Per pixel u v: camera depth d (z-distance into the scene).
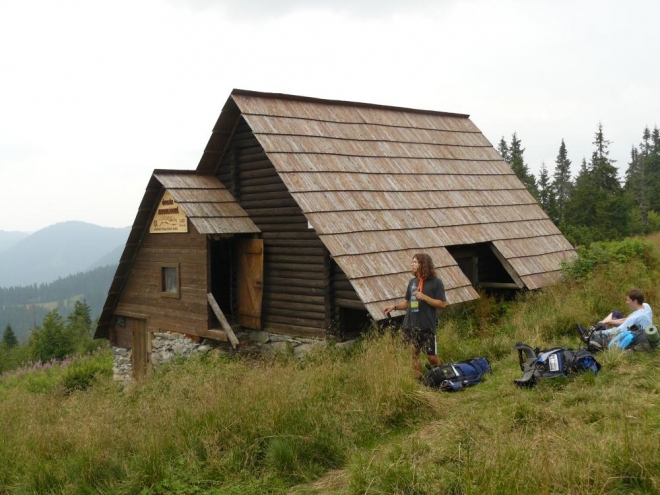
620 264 15.06
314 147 14.22
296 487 5.96
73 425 7.88
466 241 14.79
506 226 16.59
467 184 17.11
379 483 5.33
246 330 14.62
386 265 12.32
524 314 12.91
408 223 13.95
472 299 13.16
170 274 15.84
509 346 10.46
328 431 6.86
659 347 8.57
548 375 7.85
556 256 16.83
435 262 13.30
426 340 8.83
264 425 6.82
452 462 5.52
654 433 5.48
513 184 18.77
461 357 10.37
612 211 41.84
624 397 6.63
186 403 7.82
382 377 7.77
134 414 8.11
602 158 47.88
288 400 7.24
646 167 68.38
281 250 13.84
